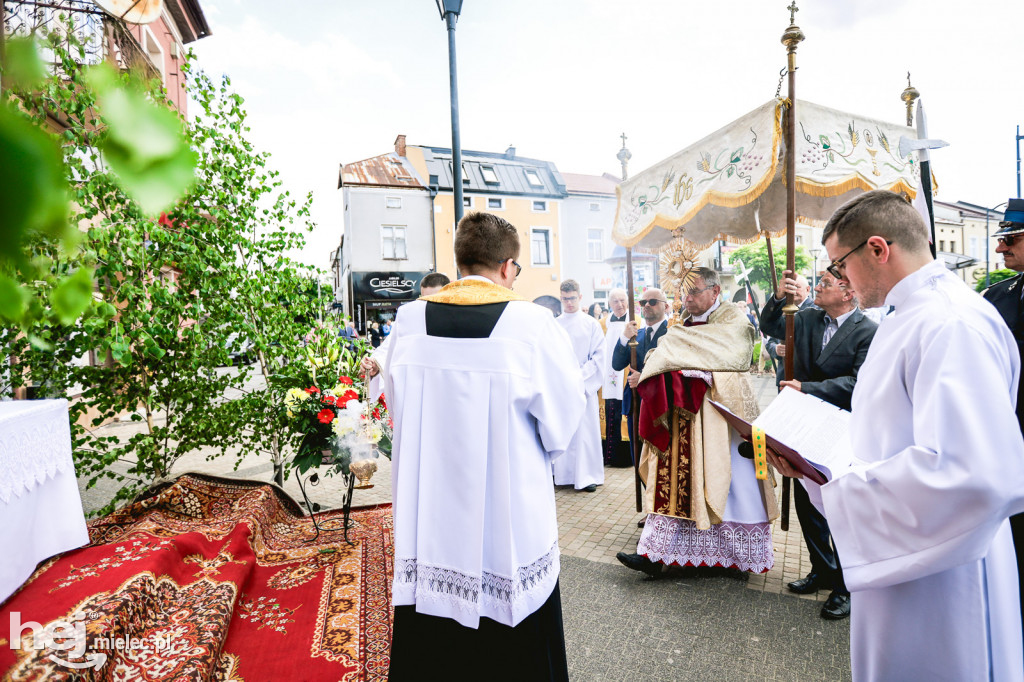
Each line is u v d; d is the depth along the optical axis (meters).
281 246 4.51
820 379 2.99
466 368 1.76
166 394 3.97
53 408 2.75
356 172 24.73
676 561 3.30
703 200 3.34
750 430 2.02
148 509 3.67
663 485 3.29
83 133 2.81
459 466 1.73
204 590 2.82
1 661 1.90
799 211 4.33
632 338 4.11
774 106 3.04
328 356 4.07
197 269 3.89
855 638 1.62
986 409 1.26
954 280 1.48
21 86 0.31
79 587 2.45
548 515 1.81
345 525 3.76
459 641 1.73
